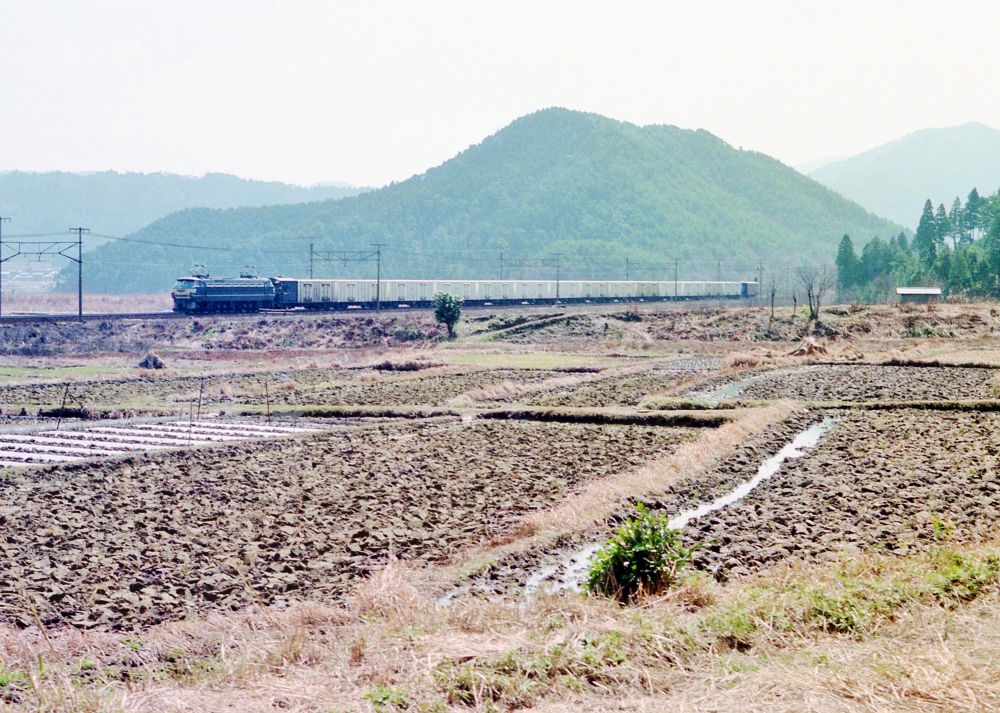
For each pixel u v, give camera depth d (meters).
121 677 11.90
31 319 86.69
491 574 19.34
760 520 23.62
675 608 13.25
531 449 36.06
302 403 52.56
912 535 20.89
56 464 31.59
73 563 19.86
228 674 11.01
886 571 14.95
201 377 67.50
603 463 32.94
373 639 12.09
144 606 17.00
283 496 27.30
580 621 12.59
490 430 41.34
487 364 73.75
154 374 69.62
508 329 104.31
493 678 9.93
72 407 48.78
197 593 18.03
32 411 47.88
